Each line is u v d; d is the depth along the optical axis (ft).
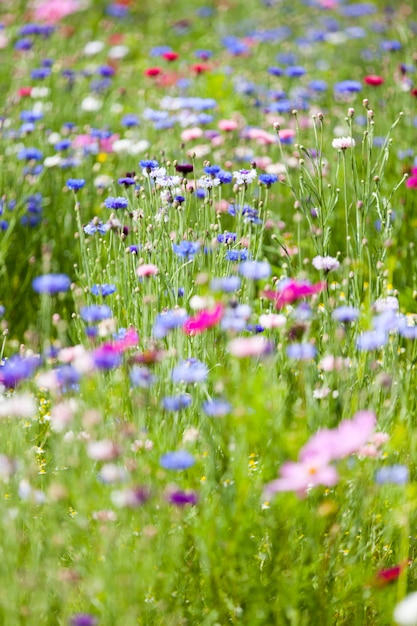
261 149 16.37
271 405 11.72
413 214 15.16
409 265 14.69
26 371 11.98
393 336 12.48
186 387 12.41
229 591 11.76
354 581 11.68
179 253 12.84
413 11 30.71
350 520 11.83
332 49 25.17
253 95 20.29
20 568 11.63
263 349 11.75
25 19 27.30
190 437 11.87
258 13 32.17
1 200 14.64
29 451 11.99
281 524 11.69
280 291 12.47
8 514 11.57
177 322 12.22
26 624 11.47
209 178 13.50
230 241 13.14
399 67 17.66
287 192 15.21
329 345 12.40
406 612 11.10
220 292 12.48
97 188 15.30
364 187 13.44
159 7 33.88
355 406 12.17
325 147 16.21
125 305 13.26
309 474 11.34
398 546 12.00
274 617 11.66
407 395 12.51
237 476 11.64
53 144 16.19
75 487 11.68
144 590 11.62
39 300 14.61
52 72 20.06
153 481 11.75
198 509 11.81
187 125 16.40
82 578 11.68
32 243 14.97
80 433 11.83
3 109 17.63
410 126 16.05
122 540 11.64
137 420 12.06
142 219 13.44
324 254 13.15
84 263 13.47
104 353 11.91
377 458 11.84
